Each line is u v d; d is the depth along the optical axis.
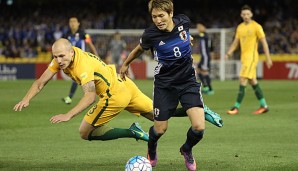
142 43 22.06
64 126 36.72
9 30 116.38
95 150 27.75
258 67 93.12
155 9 21.02
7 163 24.44
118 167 23.56
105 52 97.62
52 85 80.25
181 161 24.92
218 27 116.69
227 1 121.69
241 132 33.91
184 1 124.44
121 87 23.34
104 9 124.75
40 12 123.69
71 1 126.12
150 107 24.41
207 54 64.00
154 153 23.41
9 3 125.25
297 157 25.69
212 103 53.09
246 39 43.34
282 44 102.62
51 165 23.98
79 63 20.97
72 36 49.22
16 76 97.25
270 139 31.19
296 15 116.00
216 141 30.53
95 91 21.00
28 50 107.94
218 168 23.23
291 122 38.62
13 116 42.31
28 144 29.78
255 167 23.39
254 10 119.06
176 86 21.75
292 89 70.69
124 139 31.05
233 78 93.31
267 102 53.38
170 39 21.45
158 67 21.84
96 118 23.45
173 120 39.25
